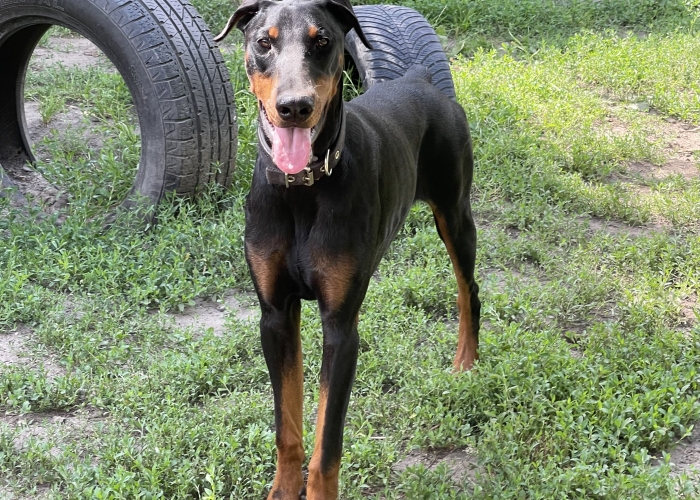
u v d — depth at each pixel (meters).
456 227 2.24
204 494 1.90
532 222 2.93
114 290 2.48
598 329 2.36
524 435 2.03
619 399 2.08
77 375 2.21
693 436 2.08
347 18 1.82
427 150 2.18
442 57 3.16
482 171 3.20
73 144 3.26
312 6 1.76
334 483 1.81
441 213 2.24
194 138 2.76
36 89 3.79
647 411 2.09
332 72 1.75
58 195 2.95
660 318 2.44
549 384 2.15
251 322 2.38
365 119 1.96
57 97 3.69
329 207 1.79
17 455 1.98
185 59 2.75
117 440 2.00
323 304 1.83
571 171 3.33
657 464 2.01
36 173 3.05
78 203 2.76
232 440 1.95
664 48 4.57
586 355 2.27
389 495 1.90
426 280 2.55
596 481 1.89
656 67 4.31
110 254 2.60
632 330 2.41
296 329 1.89
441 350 2.32
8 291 2.44
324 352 1.83
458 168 2.21
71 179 2.93
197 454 1.95
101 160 3.00
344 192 1.79
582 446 1.99
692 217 2.97
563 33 4.90
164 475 1.92
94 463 1.99
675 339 2.32
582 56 4.46
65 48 4.46
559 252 2.79
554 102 3.83
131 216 2.71
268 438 1.99
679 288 2.62
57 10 2.78
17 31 2.88
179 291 2.48
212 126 2.79
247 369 2.24
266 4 1.80
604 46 4.55
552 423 2.07
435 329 2.41
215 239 2.64
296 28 1.74
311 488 1.81
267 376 2.22
